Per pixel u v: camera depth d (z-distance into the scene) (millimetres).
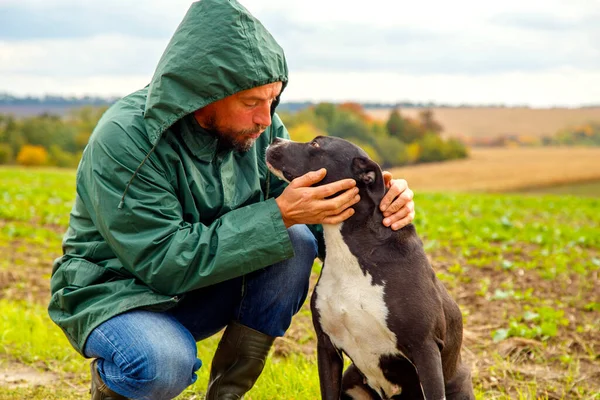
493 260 9805
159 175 3727
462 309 7297
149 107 3617
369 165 3988
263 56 3619
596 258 10188
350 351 4152
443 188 43062
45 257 9906
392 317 3922
